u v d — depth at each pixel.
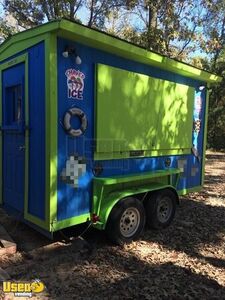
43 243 4.87
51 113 4.18
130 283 3.93
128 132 5.18
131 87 5.16
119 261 4.48
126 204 4.94
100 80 4.68
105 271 4.20
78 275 4.08
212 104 22.62
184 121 6.44
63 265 4.31
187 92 6.45
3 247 4.55
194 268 4.36
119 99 4.98
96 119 4.68
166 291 3.78
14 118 5.18
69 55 4.32
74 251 4.69
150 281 3.98
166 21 12.03
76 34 4.16
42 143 4.36
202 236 5.51
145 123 5.47
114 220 4.82
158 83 5.67
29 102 4.56
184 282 3.99
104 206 4.78
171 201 5.86
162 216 5.74
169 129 6.04
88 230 5.43
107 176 4.99
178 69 5.90
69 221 4.52
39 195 4.48
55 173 4.29
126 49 4.79
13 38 4.82
